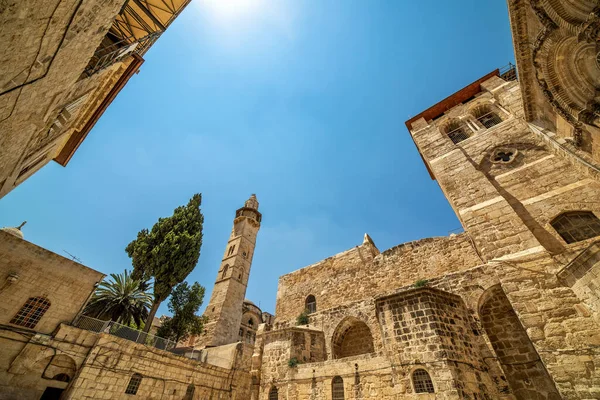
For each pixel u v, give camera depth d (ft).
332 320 64.39
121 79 51.26
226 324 121.90
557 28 23.63
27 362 49.80
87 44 24.66
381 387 42.11
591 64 23.08
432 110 83.51
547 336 32.01
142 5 41.14
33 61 18.48
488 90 72.74
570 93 26.55
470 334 41.91
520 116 59.16
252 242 165.89
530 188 47.75
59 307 58.85
